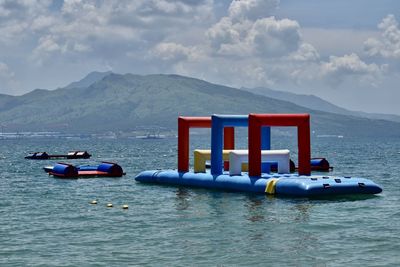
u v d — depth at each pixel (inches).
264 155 1696.6
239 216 1227.2
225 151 1937.7
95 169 2391.7
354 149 7047.2
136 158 4574.3
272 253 876.0
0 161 4018.2
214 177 1749.5
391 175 2428.6
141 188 1830.7
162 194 1653.5
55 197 1644.9
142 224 1150.3
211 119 1795.0
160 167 3243.1
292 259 838.5
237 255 866.1
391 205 1358.3
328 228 1074.7
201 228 1092.5
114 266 812.6
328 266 800.3
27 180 2258.9
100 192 1745.8
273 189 1550.2
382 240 965.2
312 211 1277.1
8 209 1406.3
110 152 6269.7
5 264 830.5
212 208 1350.9
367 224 1114.1
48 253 896.3
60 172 2320.4
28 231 1085.8
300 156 1662.2
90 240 992.2
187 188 1787.6
